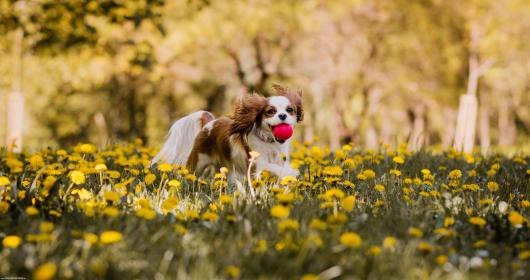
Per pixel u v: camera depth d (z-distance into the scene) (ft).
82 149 21.20
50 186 14.93
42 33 55.47
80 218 13.97
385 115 102.68
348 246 11.91
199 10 61.16
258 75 87.66
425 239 13.28
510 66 90.48
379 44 89.25
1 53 63.00
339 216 12.81
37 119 99.50
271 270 11.07
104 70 69.15
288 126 22.09
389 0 85.20
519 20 78.43
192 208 16.39
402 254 11.87
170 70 86.12
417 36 86.79
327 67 89.61
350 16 86.43
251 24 77.00
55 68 74.38
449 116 103.71
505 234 13.69
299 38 86.17
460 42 86.38
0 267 10.85
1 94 79.15
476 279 10.69
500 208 16.22
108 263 10.96
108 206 14.74
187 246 12.29
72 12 52.80
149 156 30.73
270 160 23.44
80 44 59.62
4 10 51.31
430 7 84.99
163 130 98.78
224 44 81.30
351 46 87.97
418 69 92.89
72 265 10.79
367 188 19.11
